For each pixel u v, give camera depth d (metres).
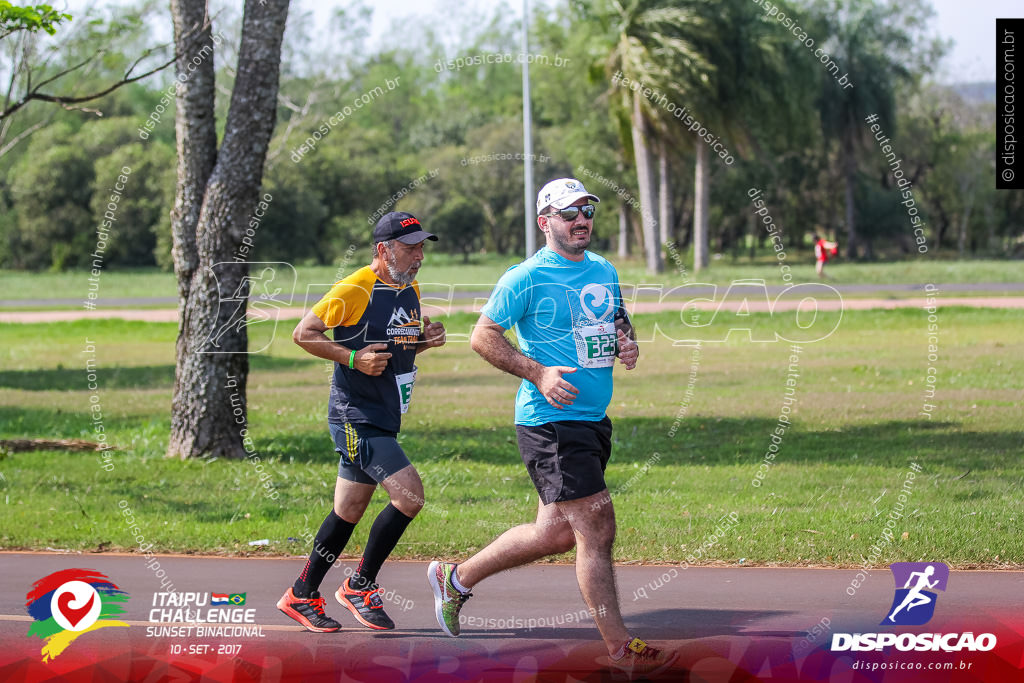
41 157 74.44
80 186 74.62
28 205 73.94
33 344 33.47
